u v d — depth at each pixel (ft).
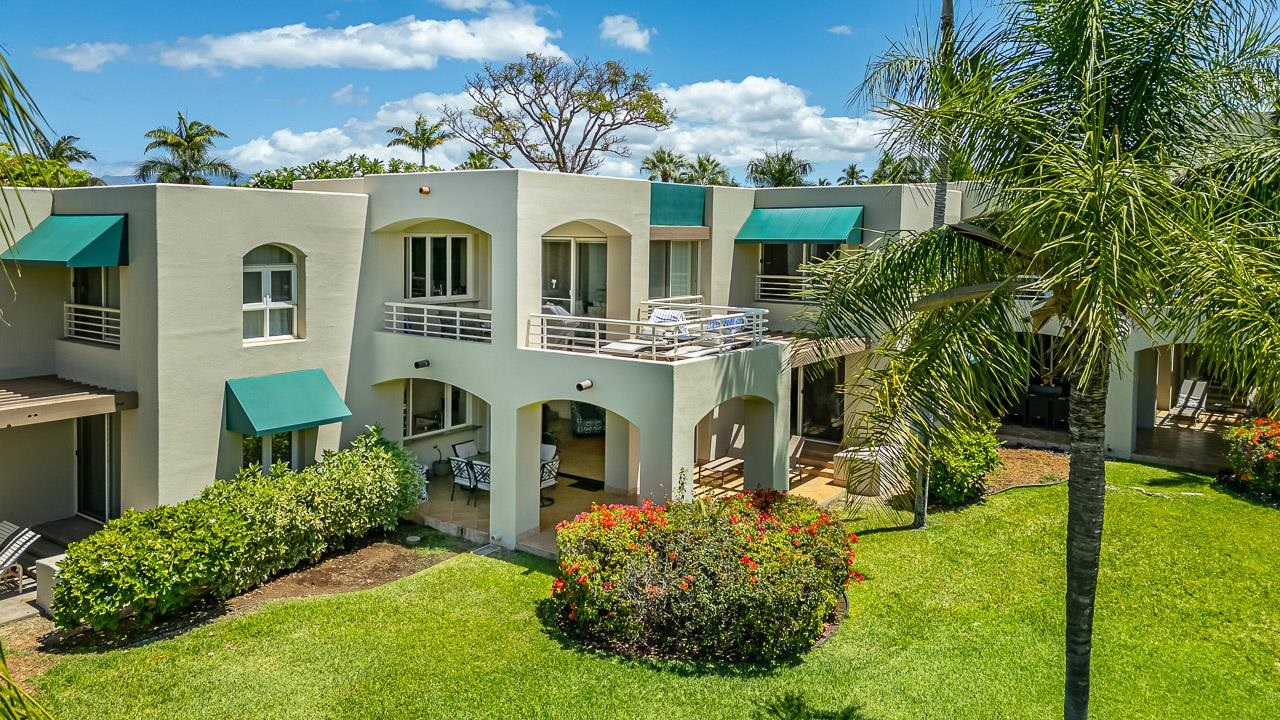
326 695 43.86
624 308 77.46
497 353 67.36
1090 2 33.71
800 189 92.07
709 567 48.55
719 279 89.81
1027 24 35.42
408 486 69.26
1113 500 74.49
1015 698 43.47
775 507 57.57
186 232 61.36
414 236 77.61
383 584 58.80
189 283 61.87
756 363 68.39
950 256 39.06
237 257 64.54
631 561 49.29
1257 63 35.04
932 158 37.70
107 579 48.62
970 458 73.56
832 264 45.60
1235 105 35.24
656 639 48.85
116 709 42.37
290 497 60.18
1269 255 30.99
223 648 48.88
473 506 74.23
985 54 36.50
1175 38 34.40
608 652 48.14
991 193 36.96
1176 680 45.32
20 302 66.69
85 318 67.10
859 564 60.70
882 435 35.70
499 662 47.06
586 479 82.58
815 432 98.43
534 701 43.11
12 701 17.08
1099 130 30.27
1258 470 75.66
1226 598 54.95
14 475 66.03
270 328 68.39
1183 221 30.55
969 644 48.93
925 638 49.70
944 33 37.73
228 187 63.57
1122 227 28.19
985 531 67.31
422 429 81.46
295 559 60.70
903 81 38.75
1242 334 29.58
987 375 34.24
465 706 42.75
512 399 66.49
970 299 35.17
